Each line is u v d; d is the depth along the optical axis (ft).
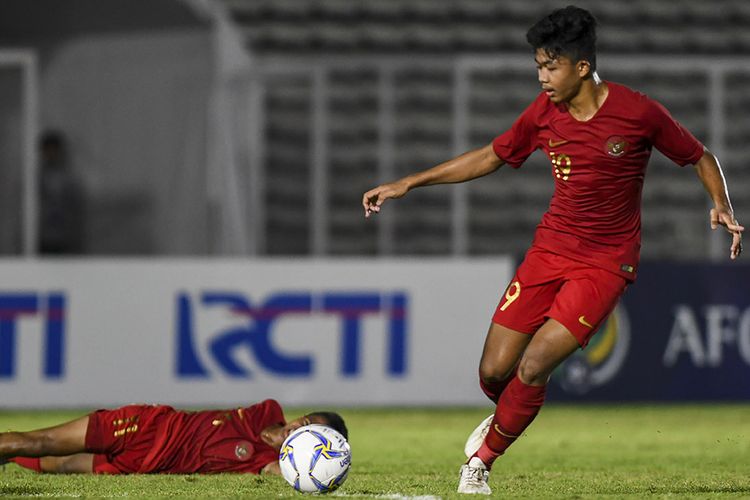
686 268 156.25
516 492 74.23
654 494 73.15
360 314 151.33
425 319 152.35
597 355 155.43
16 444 78.69
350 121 187.93
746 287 156.76
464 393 152.56
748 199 183.62
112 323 150.10
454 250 168.55
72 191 175.32
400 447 113.50
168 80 183.52
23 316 149.79
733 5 198.80
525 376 67.56
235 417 82.02
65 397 149.69
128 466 80.89
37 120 182.19
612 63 169.99
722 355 156.56
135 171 183.32
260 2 197.47
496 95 194.39
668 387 155.84
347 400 151.02
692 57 194.18
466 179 72.74
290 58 180.14
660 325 155.84
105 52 184.03
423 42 196.44
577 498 70.03
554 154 68.95
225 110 182.50
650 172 185.06
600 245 68.90
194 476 80.07
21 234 174.50
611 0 199.00
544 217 71.20
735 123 183.93
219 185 181.98
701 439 121.80
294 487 71.00
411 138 191.93
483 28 198.59
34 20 183.52
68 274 150.30
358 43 195.11
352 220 187.42
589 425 135.44
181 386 149.89
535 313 69.82
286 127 187.62
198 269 150.51
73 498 68.90
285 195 187.01
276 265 150.82
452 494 70.95
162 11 181.88
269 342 150.20
